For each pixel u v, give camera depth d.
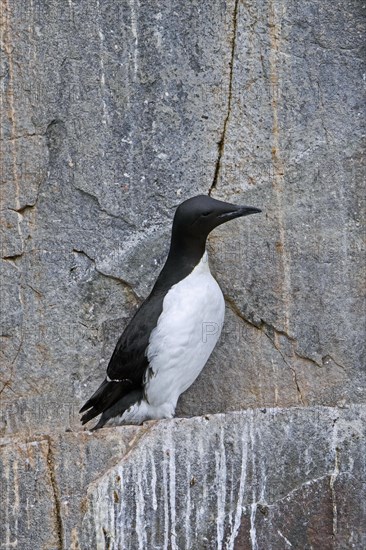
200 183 12.55
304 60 12.59
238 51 12.64
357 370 12.26
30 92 12.68
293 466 11.00
